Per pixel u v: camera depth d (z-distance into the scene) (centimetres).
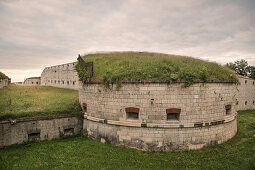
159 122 1134
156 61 1306
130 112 1200
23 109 1389
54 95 2208
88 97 1405
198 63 1384
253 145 1238
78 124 1467
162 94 1127
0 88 2808
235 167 949
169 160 1023
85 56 1938
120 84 1188
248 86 2984
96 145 1225
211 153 1108
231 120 1332
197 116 1161
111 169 931
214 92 1209
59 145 1231
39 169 926
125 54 1858
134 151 1130
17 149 1168
